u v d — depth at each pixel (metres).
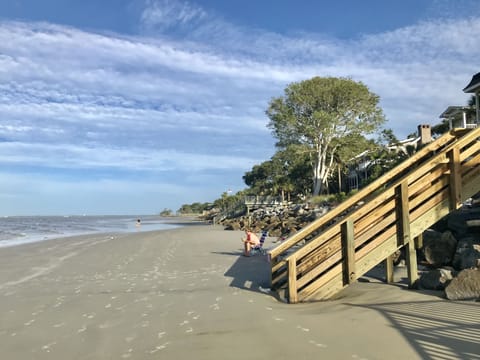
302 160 52.28
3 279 13.00
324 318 6.63
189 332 6.42
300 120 48.38
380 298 7.76
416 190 8.64
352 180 54.94
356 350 5.03
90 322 7.41
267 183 77.25
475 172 9.01
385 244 8.53
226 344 5.65
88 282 11.98
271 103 49.03
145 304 8.72
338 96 47.25
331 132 46.47
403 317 6.20
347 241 8.27
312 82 47.47
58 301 9.38
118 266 15.27
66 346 6.09
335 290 8.28
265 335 5.95
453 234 10.92
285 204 55.06
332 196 42.22
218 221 66.12
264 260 15.73
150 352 5.57
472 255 8.78
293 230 29.19
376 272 10.59
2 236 40.91
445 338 5.16
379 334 5.55
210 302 8.63
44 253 20.88
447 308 6.47
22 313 8.32
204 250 20.39
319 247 8.84
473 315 5.96
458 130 9.34
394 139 52.34
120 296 9.72
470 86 26.53
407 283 8.98
